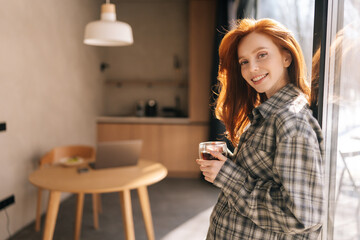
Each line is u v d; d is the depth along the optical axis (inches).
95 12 197.2
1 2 107.7
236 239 39.8
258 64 40.6
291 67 42.1
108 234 111.3
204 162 39.6
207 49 183.5
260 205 36.9
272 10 92.4
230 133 52.6
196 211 133.7
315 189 33.4
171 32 213.2
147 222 95.2
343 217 44.0
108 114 220.5
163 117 203.6
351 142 40.3
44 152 136.3
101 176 89.7
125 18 215.2
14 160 115.8
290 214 34.1
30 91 125.7
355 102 38.9
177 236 109.3
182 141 189.6
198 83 185.5
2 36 108.4
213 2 181.5
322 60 45.0
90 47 188.2
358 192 39.1
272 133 37.3
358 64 37.9
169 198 151.3
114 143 95.8
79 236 106.4
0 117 107.9
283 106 37.6
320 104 45.6
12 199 113.9
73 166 102.3
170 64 215.0
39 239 109.6
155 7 212.8
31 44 126.0
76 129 168.4
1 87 108.3
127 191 86.4
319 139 37.3
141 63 216.5
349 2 40.2
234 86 50.2
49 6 139.6
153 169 96.7
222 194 44.5
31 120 126.5
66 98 156.6
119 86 219.0
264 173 38.8
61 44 151.0
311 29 55.6
